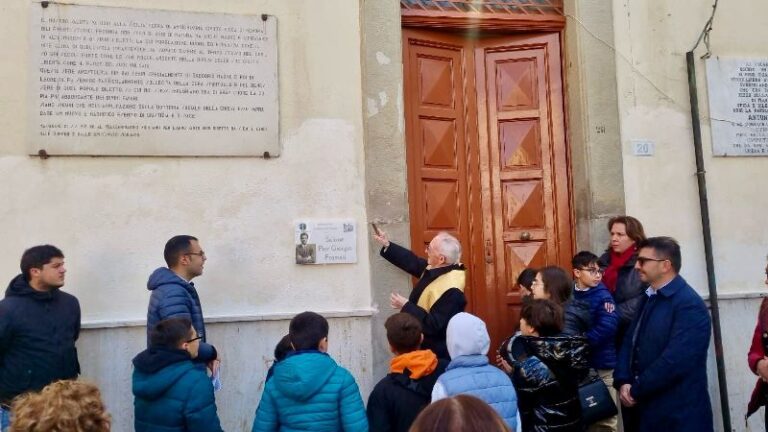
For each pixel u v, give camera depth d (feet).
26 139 13.70
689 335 11.48
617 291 15.14
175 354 9.81
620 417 15.76
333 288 14.73
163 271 12.09
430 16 17.57
